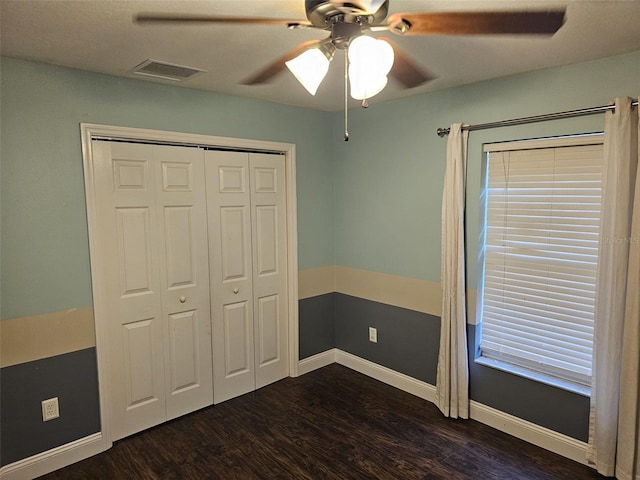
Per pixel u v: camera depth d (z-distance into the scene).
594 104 2.24
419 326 3.22
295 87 2.79
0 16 1.63
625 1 1.51
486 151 2.74
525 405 2.64
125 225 2.62
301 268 3.60
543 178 2.52
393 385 3.44
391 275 3.38
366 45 1.26
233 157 3.11
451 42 1.96
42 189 2.27
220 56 2.14
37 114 2.23
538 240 2.59
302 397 3.27
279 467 2.42
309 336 3.73
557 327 2.54
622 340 2.16
